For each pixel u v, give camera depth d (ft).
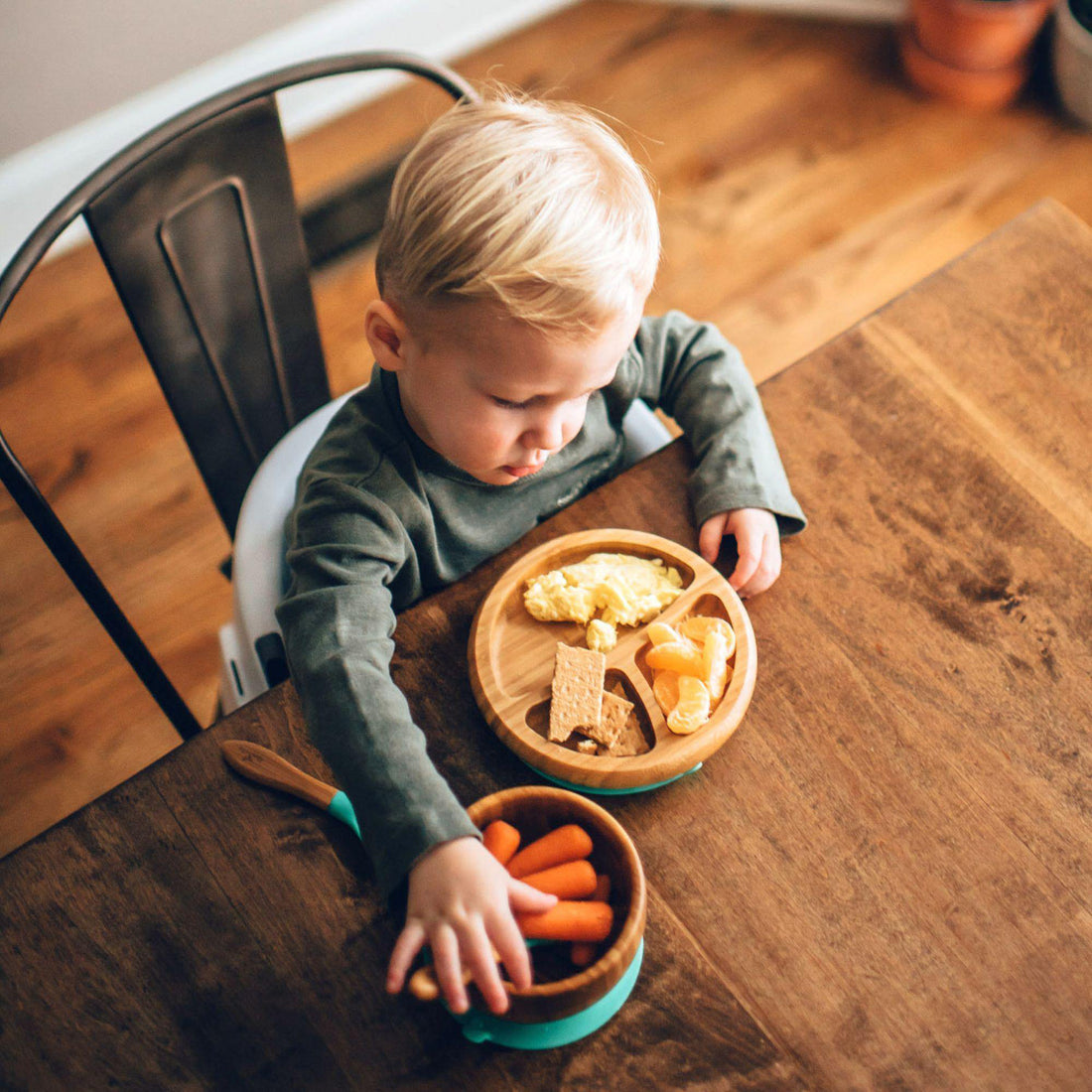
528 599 2.35
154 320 3.24
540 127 2.22
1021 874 2.05
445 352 2.22
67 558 2.95
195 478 5.74
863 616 2.38
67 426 5.91
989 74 6.82
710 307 6.25
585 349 2.19
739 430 2.65
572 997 1.77
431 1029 1.93
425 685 2.30
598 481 3.30
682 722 2.14
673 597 2.35
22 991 1.98
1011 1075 1.85
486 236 2.07
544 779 2.18
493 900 1.87
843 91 7.13
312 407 3.92
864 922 2.00
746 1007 1.92
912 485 2.59
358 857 2.11
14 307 6.35
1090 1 6.44
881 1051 1.88
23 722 5.00
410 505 2.69
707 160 6.86
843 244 6.44
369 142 7.08
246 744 2.23
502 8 7.48
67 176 6.41
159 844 2.12
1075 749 2.20
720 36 7.48
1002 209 6.52
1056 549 2.48
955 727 2.23
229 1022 1.95
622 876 1.92
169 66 6.42
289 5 6.63
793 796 2.14
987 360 2.79
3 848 4.66
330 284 6.45
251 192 3.22
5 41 5.72
